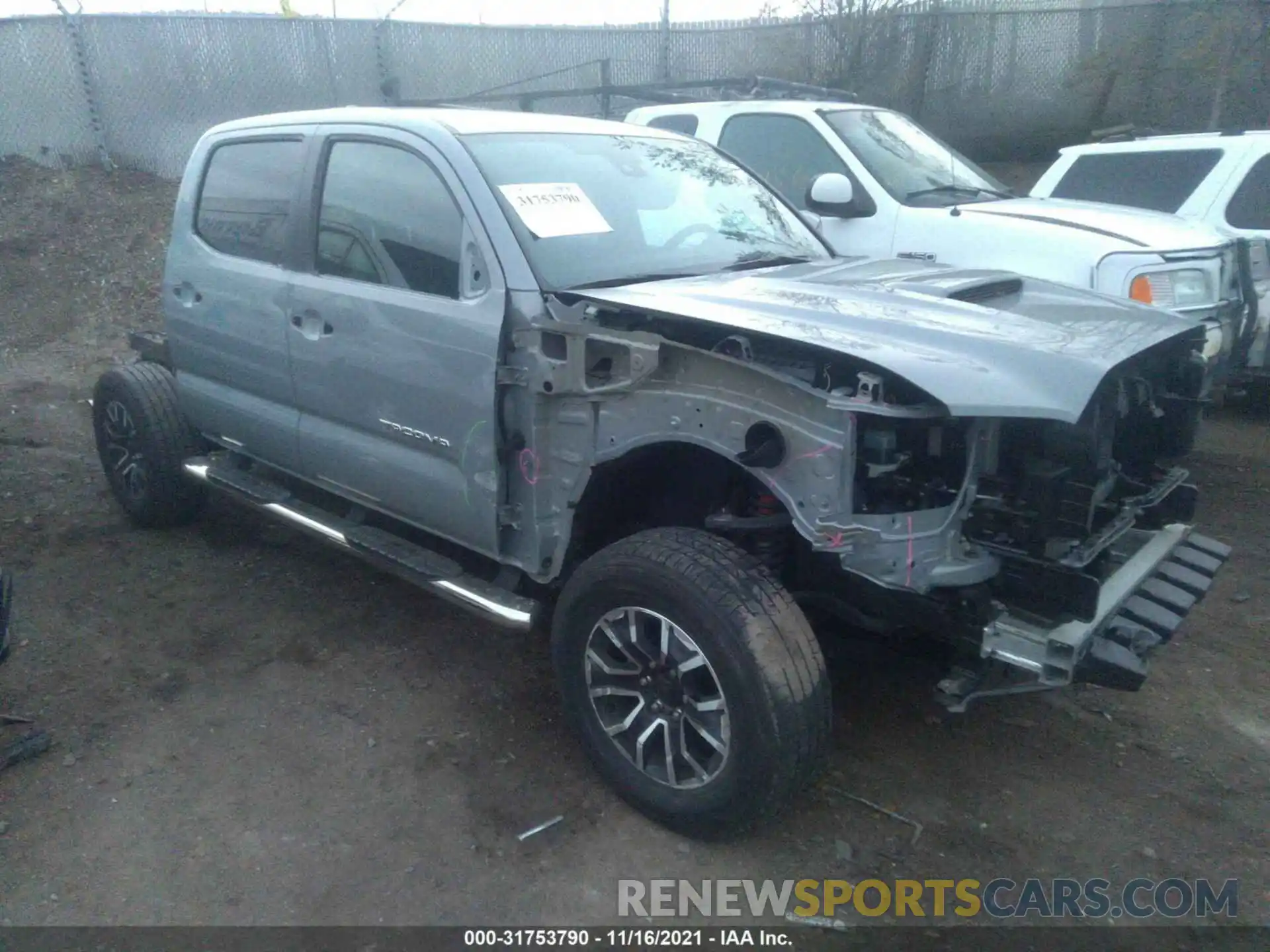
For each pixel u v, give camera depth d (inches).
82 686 154.8
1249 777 134.9
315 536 170.1
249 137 178.1
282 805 128.1
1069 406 100.6
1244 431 292.5
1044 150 465.1
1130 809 128.8
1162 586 127.6
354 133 155.9
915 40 458.3
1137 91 453.4
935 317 118.9
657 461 133.0
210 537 211.5
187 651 165.3
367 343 147.0
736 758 111.1
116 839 122.0
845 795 130.8
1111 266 209.0
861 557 106.5
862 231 246.8
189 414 197.2
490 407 130.3
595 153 157.8
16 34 446.0
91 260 409.7
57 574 192.5
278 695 152.8
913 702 151.1
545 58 490.3
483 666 160.9
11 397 306.3
